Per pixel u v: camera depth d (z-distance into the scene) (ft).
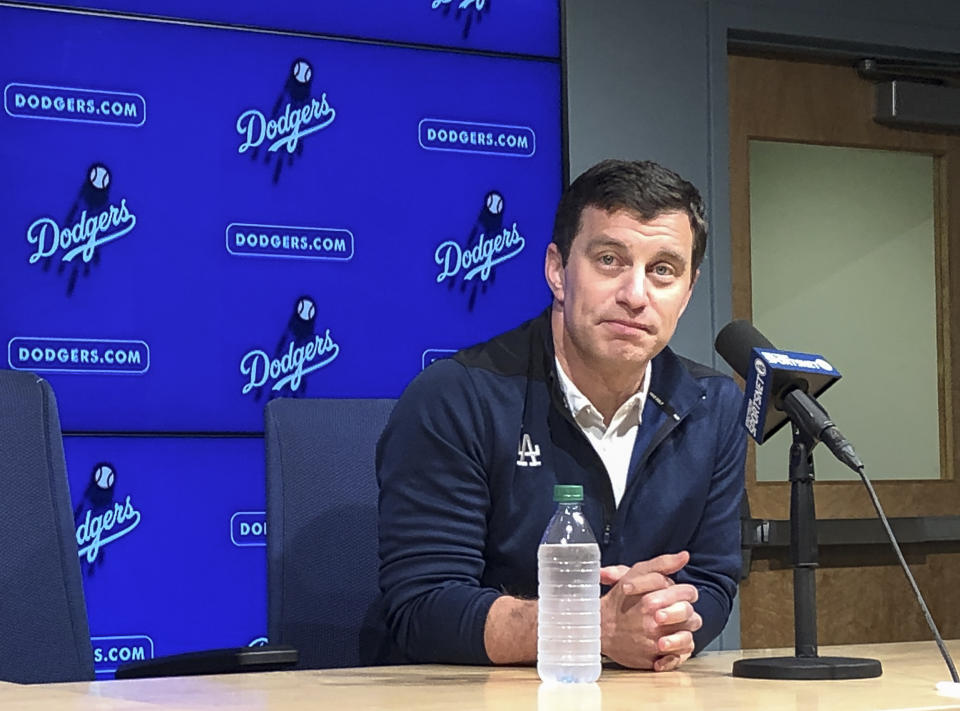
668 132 11.93
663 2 11.98
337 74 10.78
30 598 6.40
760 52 12.68
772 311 12.70
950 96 13.16
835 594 12.52
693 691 4.66
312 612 7.05
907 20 12.80
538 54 11.45
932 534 12.77
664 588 5.25
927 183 13.39
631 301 5.60
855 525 12.45
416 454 6.02
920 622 12.80
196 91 10.34
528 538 6.09
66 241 9.93
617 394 6.09
